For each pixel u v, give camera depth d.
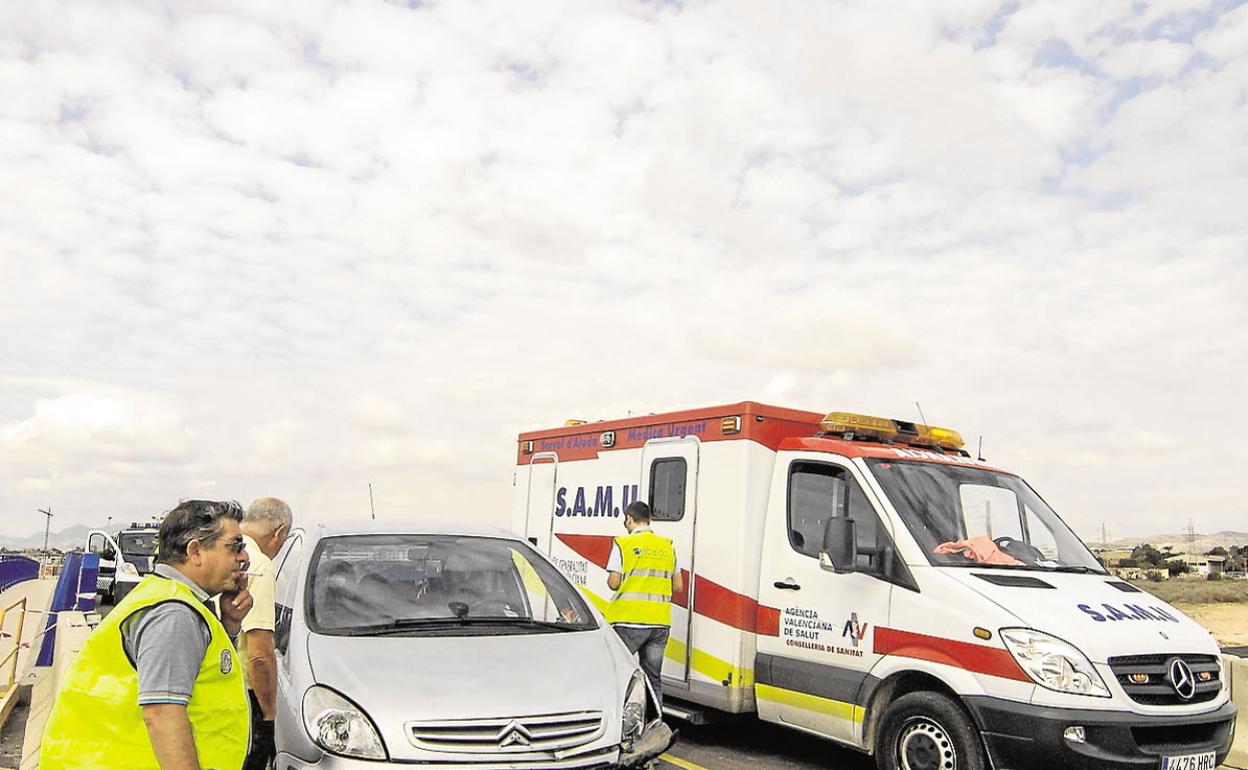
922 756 6.75
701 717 8.81
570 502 11.07
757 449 8.59
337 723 4.87
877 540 7.50
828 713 7.53
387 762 4.75
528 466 12.07
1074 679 6.12
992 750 6.32
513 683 5.25
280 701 5.27
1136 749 6.04
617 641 6.18
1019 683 6.26
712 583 8.66
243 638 5.40
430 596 6.29
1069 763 6.02
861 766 8.18
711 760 8.31
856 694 7.31
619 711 5.30
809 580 7.88
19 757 7.90
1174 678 6.33
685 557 9.02
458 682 5.19
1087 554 8.00
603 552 10.34
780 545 8.23
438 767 4.75
